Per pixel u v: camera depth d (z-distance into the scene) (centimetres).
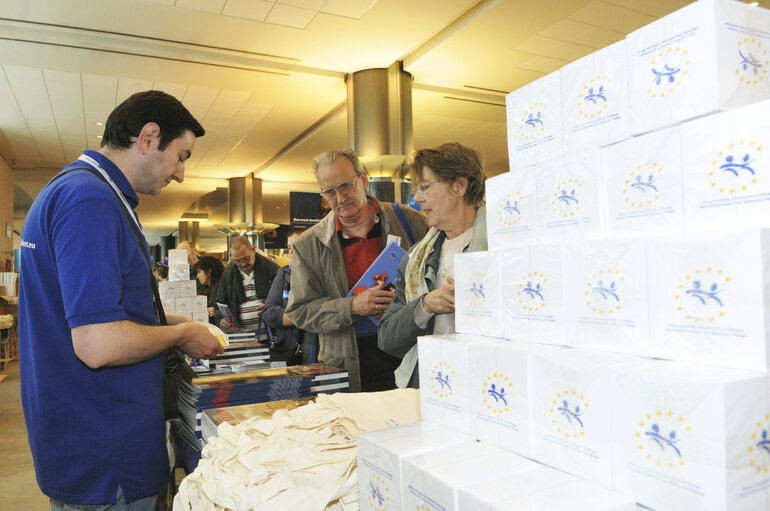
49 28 538
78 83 673
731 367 62
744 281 60
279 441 107
